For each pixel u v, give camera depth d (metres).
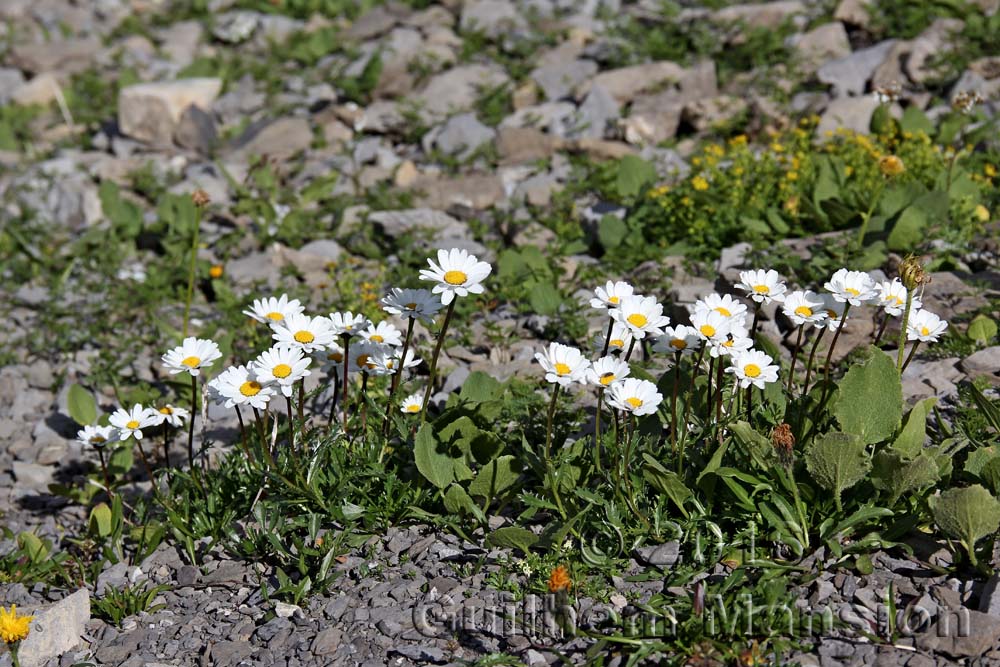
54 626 1.99
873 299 2.01
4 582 2.08
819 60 2.96
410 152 2.98
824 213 2.38
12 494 2.23
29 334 2.45
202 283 2.52
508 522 2.02
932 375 2.14
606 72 3.07
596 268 2.39
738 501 1.97
